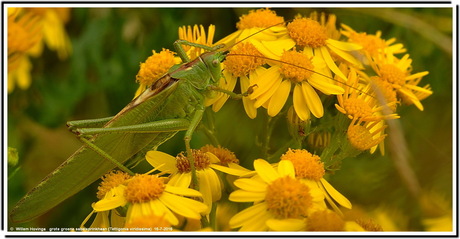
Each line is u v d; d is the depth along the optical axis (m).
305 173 0.27
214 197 0.28
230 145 0.31
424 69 0.33
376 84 0.29
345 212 0.27
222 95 0.29
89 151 0.29
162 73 0.30
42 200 0.28
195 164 0.28
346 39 0.31
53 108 0.32
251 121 0.31
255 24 0.30
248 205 0.28
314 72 0.28
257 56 0.29
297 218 0.26
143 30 0.33
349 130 0.28
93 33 0.33
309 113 0.28
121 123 0.29
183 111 0.29
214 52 0.29
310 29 0.29
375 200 0.30
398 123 0.28
